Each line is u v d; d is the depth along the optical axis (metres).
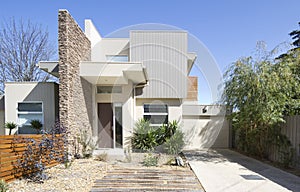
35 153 6.43
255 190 5.35
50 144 6.80
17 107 10.36
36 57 20.75
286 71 7.98
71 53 9.11
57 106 10.46
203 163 8.67
